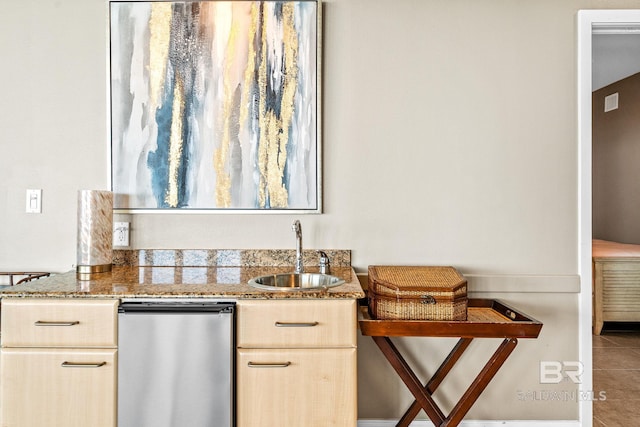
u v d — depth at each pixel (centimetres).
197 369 149
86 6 210
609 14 203
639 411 232
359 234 209
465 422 207
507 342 163
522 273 207
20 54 210
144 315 149
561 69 207
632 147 461
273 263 208
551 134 207
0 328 153
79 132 210
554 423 204
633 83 458
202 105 206
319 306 153
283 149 206
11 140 210
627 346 350
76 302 151
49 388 150
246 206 207
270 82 206
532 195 207
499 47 207
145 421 149
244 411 152
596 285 371
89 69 210
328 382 153
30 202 210
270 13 206
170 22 206
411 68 208
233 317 151
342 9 208
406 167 208
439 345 207
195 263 208
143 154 206
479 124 208
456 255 208
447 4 208
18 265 211
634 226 459
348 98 208
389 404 206
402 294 163
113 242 209
